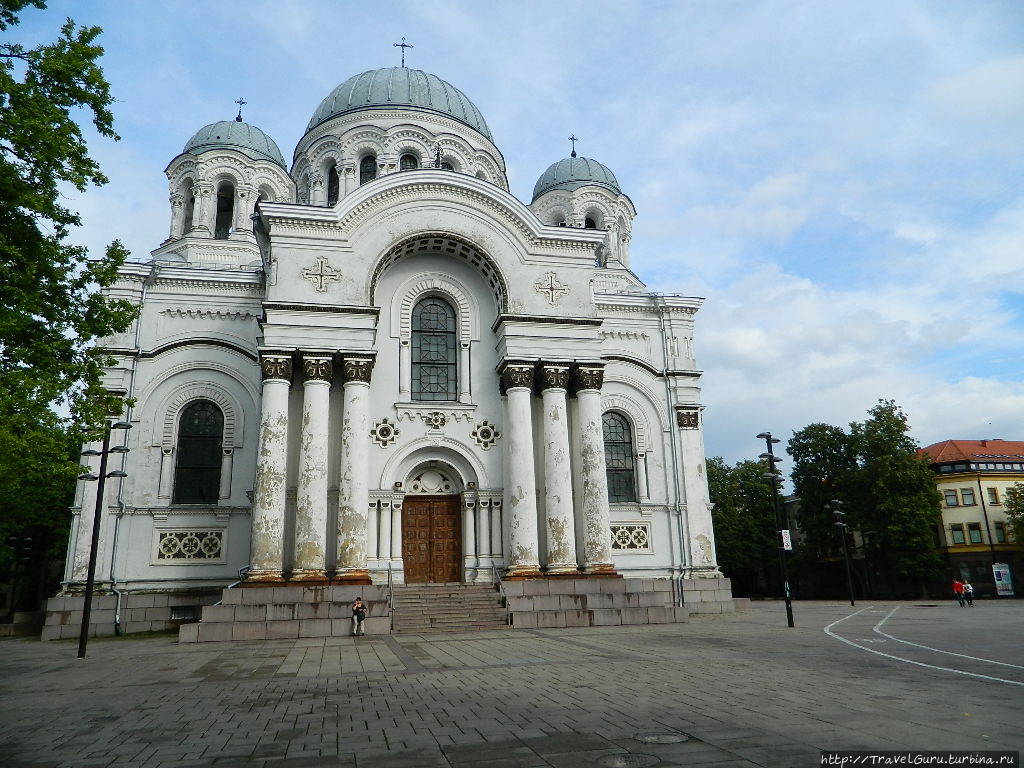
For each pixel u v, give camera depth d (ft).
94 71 50.62
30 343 51.37
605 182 147.13
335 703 36.01
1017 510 179.01
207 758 25.98
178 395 97.71
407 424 96.32
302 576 82.58
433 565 95.45
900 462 174.19
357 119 129.59
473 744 26.58
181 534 92.94
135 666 55.01
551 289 100.12
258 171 132.87
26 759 26.40
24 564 150.61
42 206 48.06
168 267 100.73
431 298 103.35
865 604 143.33
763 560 208.23
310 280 92.48
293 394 91.04
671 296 116.98
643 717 30.22
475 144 133.90
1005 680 38.63
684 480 110.32
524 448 93.40
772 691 35.99
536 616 80.89
